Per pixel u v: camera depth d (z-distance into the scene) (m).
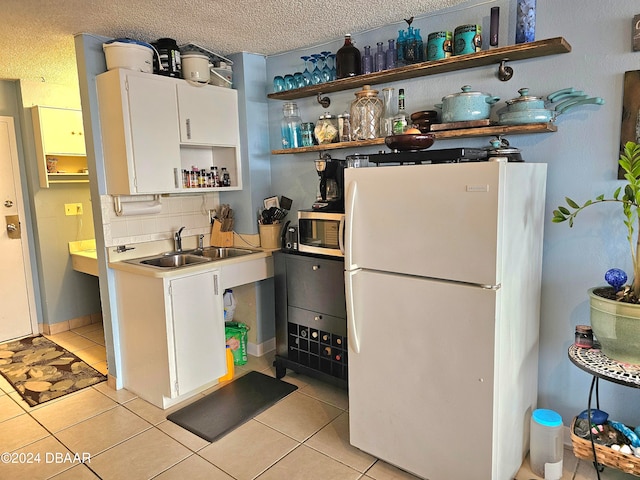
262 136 3.38
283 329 2.99
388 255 1.92
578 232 2.14
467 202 1.68
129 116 2.61
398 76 2.55
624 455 1.83
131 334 2.82
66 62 3.22
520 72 2.22
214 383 2.99
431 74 2.51
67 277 4.08
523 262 1.92
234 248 3.37
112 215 2.87
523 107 2.05
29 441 2.37
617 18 1.93
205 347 2.81
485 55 2.12
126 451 2.27
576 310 2.19
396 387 1.98
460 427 1.81
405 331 1.91
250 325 3.51
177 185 2.91
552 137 2.16
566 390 2.26
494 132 2.15
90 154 2.79
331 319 2.70
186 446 2.31
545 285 2.26
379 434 2.09
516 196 1.77
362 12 2.45
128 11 2.33
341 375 2.74
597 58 2.00
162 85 2.76
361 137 2.71
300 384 2.98
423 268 1.83
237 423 2.51
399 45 2.52
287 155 3.33
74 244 4.10
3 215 3.76
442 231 1.75
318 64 3.00
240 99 3.26
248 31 2.74
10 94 3.71
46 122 3.65
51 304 3.99
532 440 2.06
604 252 2.08
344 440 2.34
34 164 3.78
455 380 1.79
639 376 1.62
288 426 2.48
